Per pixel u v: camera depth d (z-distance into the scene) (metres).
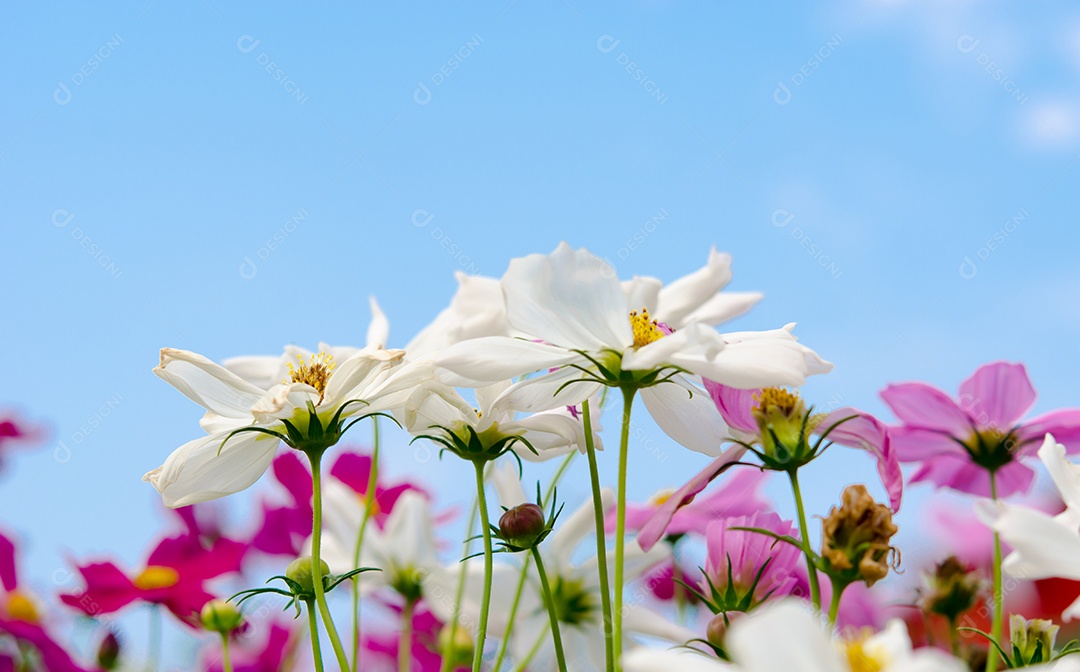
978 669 0.53
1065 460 0.46
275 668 0.65
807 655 0.37
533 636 0.58
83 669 0.62
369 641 0.67
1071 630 0.55
